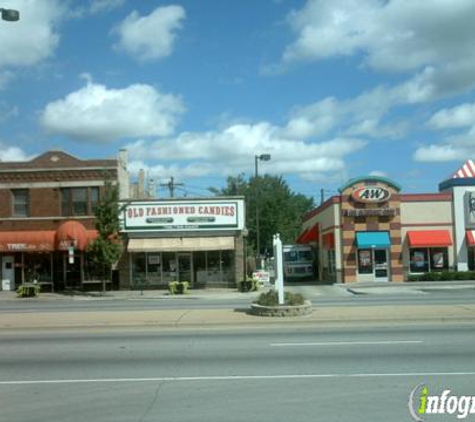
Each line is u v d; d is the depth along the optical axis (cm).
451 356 1096
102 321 1652
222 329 1562
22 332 1603
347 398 804
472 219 4103
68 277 3897
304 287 3831
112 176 3859
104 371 1028
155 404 792
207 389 873
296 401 793
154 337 1433
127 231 3819
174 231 3822
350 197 4116
